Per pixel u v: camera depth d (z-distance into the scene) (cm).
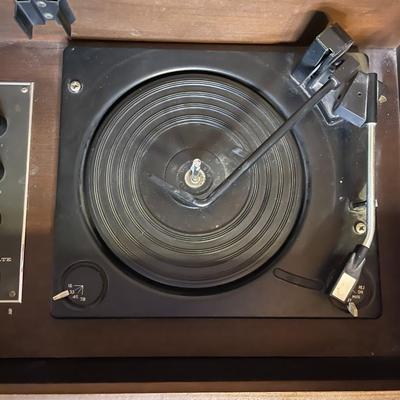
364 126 76
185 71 81
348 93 73
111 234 75
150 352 74
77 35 80
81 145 77
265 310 75
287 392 65
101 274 74
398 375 71
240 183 77
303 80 80
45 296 75
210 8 73
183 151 78
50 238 76
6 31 79
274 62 81
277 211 77
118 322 74
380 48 84
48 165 79
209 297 75
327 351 75
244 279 76
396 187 81
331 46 72
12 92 80
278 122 80
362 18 76
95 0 70
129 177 77
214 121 79
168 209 76
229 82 81
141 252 75
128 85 79
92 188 76
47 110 80
